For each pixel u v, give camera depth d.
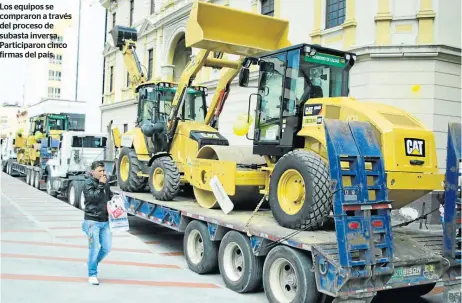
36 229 10.52
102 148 16.94
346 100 6.64
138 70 13.36
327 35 14.80
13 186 21.58
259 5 18.00
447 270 5.94
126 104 29.47
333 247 5.36
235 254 6.95
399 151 5.92
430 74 12.73
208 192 8.59
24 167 24.50
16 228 10.55
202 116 11.22
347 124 5.61
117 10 32.25
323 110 6.56
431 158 6.21
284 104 7.20
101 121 34.00
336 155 5.23
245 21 8.65
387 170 5.86
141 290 6.43
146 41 28.00
